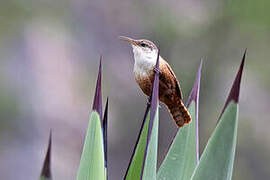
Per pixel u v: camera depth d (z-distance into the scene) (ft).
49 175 8.37
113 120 57.11
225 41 46.70
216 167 10.80
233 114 10.73
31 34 52.54
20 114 53.31
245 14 44.55
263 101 53.31
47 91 56.65
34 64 55.11
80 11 56.34
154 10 49.16
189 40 47.34
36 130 54.49
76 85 58.75
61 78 57.93
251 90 52.85
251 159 52.39
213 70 47.19
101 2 57.31
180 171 12.83
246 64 47.73
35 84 55.62
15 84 53.78
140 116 57.36
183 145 12.94
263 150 52.65
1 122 51.75
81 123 57.98
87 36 57.77
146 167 10.73
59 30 54.24
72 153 56.18
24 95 54.24
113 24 57.67
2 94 52.08
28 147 53.31
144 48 18.65
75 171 55.52
